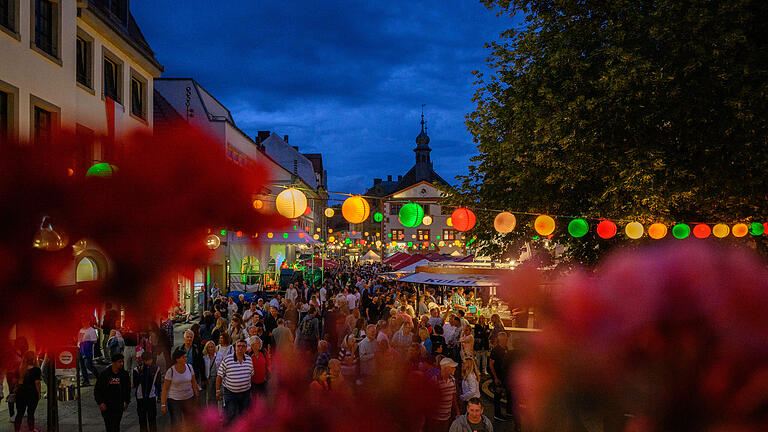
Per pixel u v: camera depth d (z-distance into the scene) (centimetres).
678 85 970
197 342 1085
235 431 801
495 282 1502
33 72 1213
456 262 2091
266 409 866
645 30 1045
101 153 287
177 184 291
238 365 845
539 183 1199
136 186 278
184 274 299
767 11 997
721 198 1013
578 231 881
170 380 809
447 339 1253
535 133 1132
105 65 1645
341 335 1452
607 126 1052
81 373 1187
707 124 998
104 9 1616
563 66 1114
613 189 1008
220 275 2292
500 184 1325
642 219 983
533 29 1261
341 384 817
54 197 255
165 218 287
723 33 948
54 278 256
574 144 1053
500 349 1006
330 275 4000
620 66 986
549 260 1412
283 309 1697
